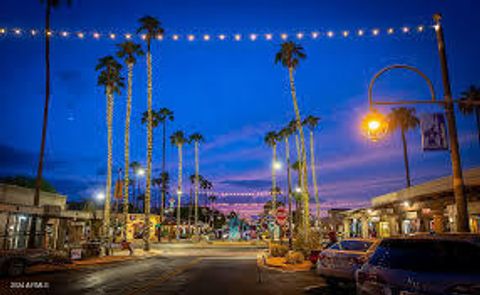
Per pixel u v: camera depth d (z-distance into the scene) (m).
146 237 36.28
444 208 26.38
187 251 38.59
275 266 20.89
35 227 27.89
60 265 21.41
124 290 12.39
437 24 14.16
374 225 42.69
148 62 39.16
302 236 27.47
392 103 11.21
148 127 38.41
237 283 14.12
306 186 33.41
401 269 5.41
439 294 4.82
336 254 12.22
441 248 5.53
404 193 33.16
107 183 34.31
